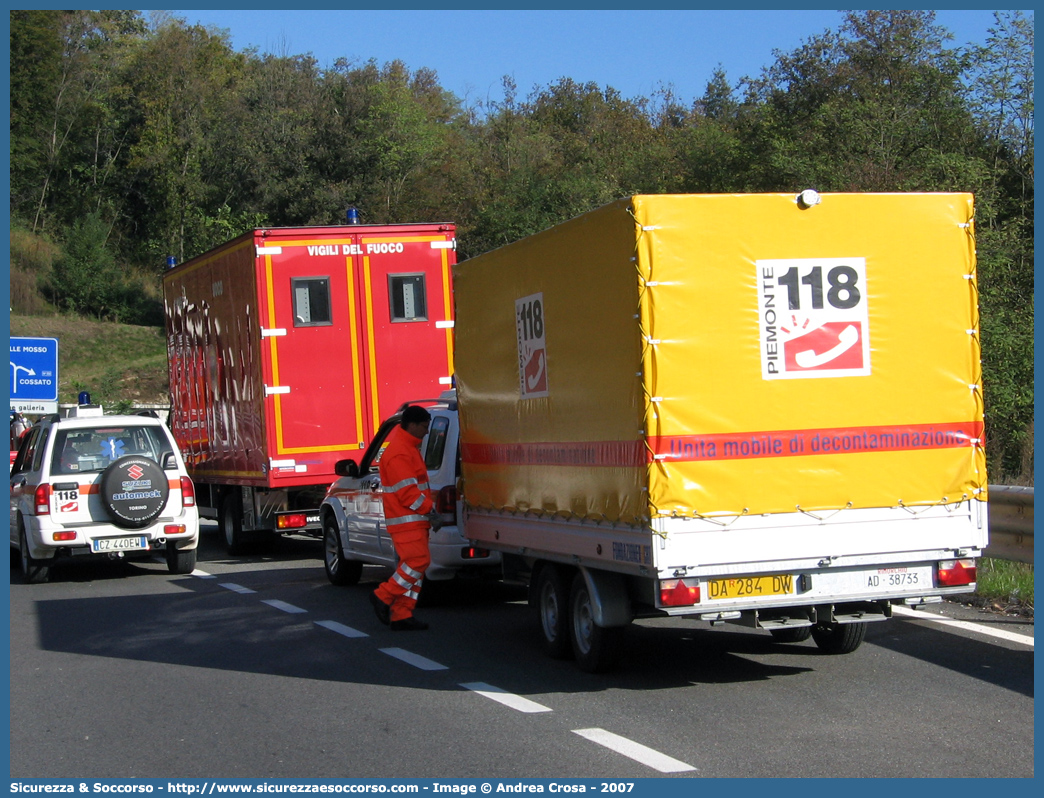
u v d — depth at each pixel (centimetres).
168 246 7094
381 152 6397
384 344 1483
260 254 1442
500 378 912
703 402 697
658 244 695
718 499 698
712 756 604
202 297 1689
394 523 1010
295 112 6756
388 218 6234
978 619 961
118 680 850
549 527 837
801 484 714
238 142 6844
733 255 707
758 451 706
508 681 796
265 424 1445
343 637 982
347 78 6812
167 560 1477
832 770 577
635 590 772
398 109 6612
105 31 8400
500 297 906
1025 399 1884
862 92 3825
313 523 1530
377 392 1480
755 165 4166
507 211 5131
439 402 1191
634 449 704
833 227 726
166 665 898
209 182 7212
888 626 948
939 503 742
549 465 830
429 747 639
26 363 2359
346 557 1267
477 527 975
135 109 7725
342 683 808
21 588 1388
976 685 747
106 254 6869
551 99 8262
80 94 7831
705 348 699
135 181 7675
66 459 1396
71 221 7575
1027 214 2436
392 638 974
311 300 1459
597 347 748
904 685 752
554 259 807
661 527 687
